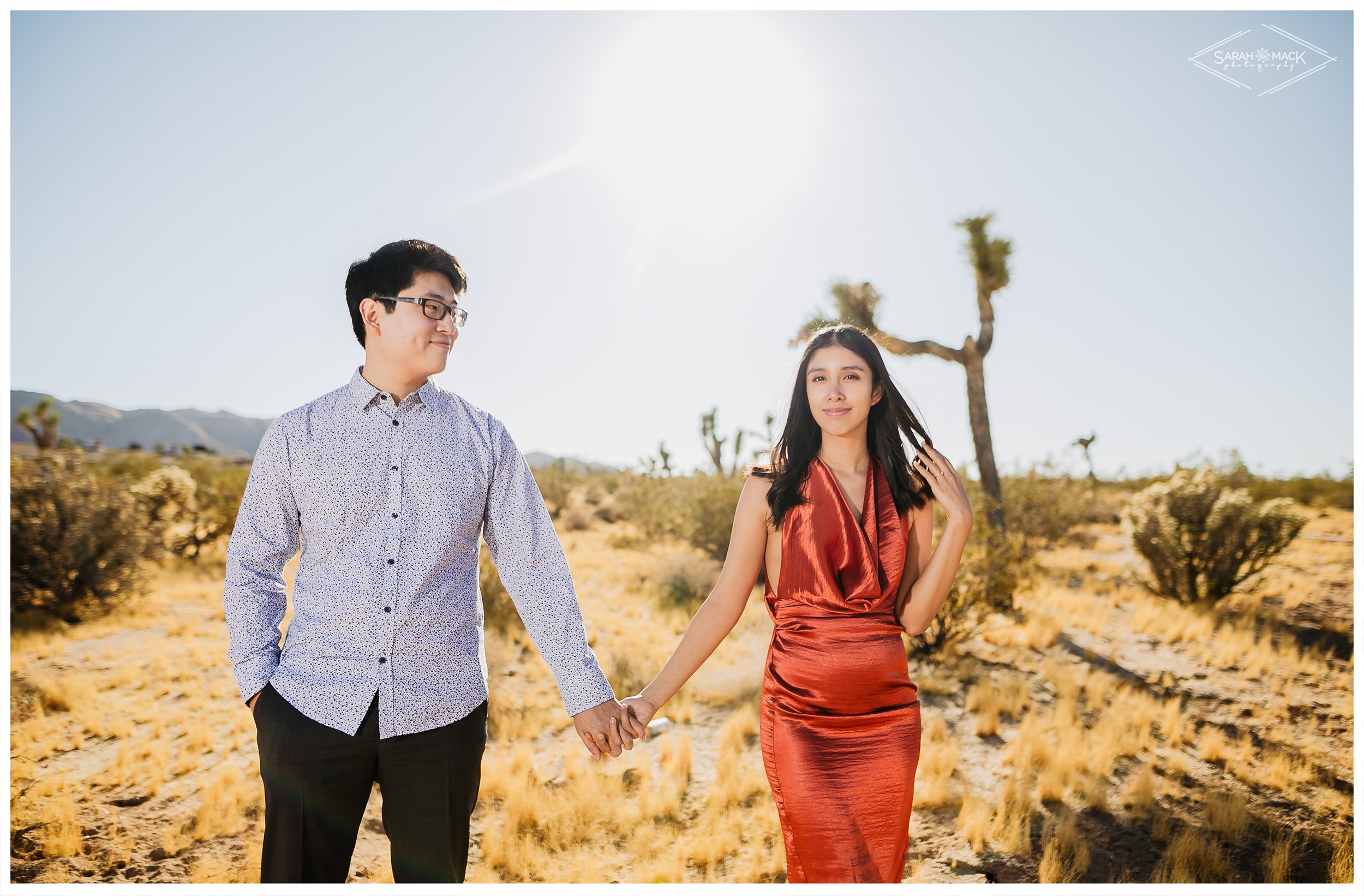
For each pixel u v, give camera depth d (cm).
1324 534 1391
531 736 463
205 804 353
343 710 190
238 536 204
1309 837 326
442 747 197
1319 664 608
